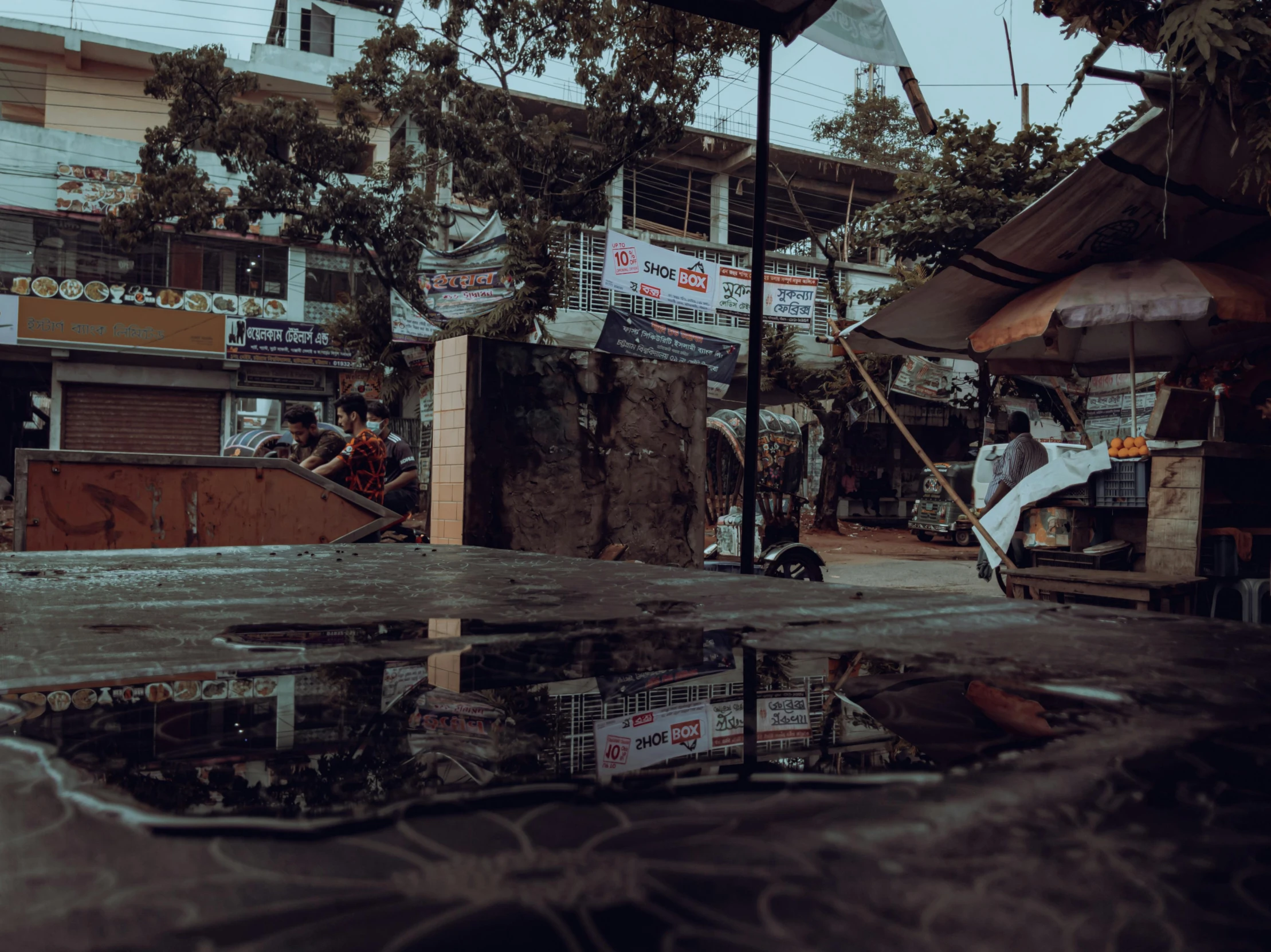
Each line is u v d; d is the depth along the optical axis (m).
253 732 0.43
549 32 13.41
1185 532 3.90
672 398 5.14
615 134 13.70
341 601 1.10
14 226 16.03
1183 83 3.68
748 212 23.64
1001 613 0.98
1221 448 3.87
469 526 4.46
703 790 0.32
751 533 4.10
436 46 13.36
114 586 1.29
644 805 0.30
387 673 0.62
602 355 4.89
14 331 15.84
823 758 0.37
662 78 13.17
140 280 16.91
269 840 0.25
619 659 0.68
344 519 4.57
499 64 13.83
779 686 0.57
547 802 0.30
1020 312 5.31
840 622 0.90
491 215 13.81
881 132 23.66
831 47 4.15
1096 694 0.53
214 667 0.64
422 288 13.68
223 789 0.32
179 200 13.79
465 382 4.48
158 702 0.52
